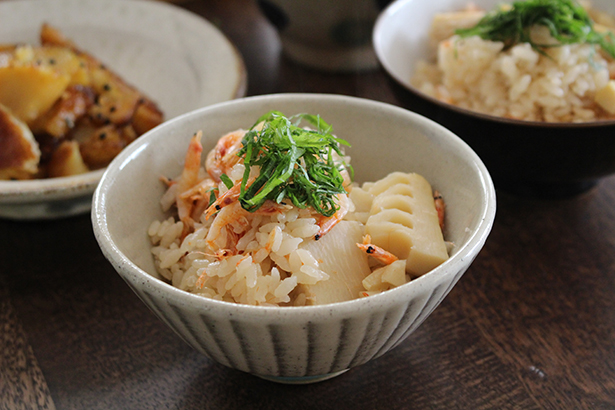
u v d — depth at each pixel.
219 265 0.25
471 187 0.26
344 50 0.42
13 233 0.33
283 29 0.42
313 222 0.26
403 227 0.26
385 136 0.29
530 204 0.34
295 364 0.24
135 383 0.27
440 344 0.28
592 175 0.32
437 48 0.39
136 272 0.23
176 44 0.40
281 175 0.25
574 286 0.30
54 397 0.27
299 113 0.29
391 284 0.25
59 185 0.30
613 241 0.32
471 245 0.24
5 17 0.42
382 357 0.28
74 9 0.43
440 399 0.27
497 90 0.35
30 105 0.35
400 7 0.38
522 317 0.29
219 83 0.36
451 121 0.32
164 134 0.28
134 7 0.42
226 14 0.51
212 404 0.27
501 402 0.27
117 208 0.26
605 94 0.33
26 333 0.29
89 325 0.29
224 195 0.25
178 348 0.28
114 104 0.36
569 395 0.27
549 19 0.34
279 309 0.22
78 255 0.32
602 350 0.28
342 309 0.22
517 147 0.31
